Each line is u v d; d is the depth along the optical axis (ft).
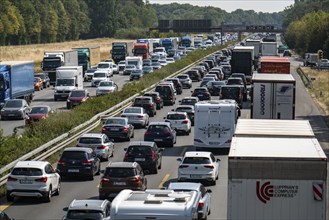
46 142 303.07
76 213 161.48
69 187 242.99
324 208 127.54
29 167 217.77
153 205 118.52
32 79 525.34
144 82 605.73
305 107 510.58
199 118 314.35
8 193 216.95
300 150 137.08
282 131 169.68
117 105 448.24
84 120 381.81
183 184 187.73
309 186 127.44
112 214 117.80
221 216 198.08
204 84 614.34
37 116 400.26
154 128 334.85
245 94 527.81
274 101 320.50
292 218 128.36
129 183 212.43
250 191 128.77
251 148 139.64
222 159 299.17
